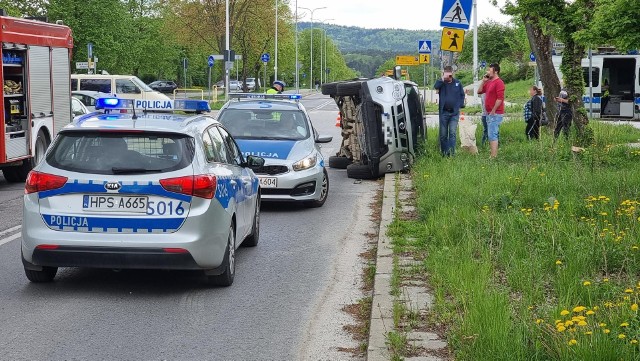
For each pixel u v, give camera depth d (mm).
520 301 7000
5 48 16359
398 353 6055
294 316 7609
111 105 9648
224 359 6383
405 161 18109
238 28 72812
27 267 8359
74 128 8234
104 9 55750
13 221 12836
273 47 84875
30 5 51406
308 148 14508
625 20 11516
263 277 9164
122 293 8359
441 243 9688
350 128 20297
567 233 9211
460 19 18125
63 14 53656
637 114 38781
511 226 9859
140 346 6672
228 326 7270
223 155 9320
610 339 5578
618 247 8414
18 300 8016
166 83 82062
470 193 12602
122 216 7973
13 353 6449
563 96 21219
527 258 8414
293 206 14594
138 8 74062
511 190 12648
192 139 8336
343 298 8273
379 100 17922
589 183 12820
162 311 7727
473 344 5836
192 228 8023
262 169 13945
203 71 110000
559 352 5465
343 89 18609
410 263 9062
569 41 17141
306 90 123438
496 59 76625
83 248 7973
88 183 8008
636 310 6027
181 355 6465
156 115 9109
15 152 16828
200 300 8141
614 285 7441
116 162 8070
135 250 7961
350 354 6523
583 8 14930
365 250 10742
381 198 15531
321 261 10039
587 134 17969
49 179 8055
